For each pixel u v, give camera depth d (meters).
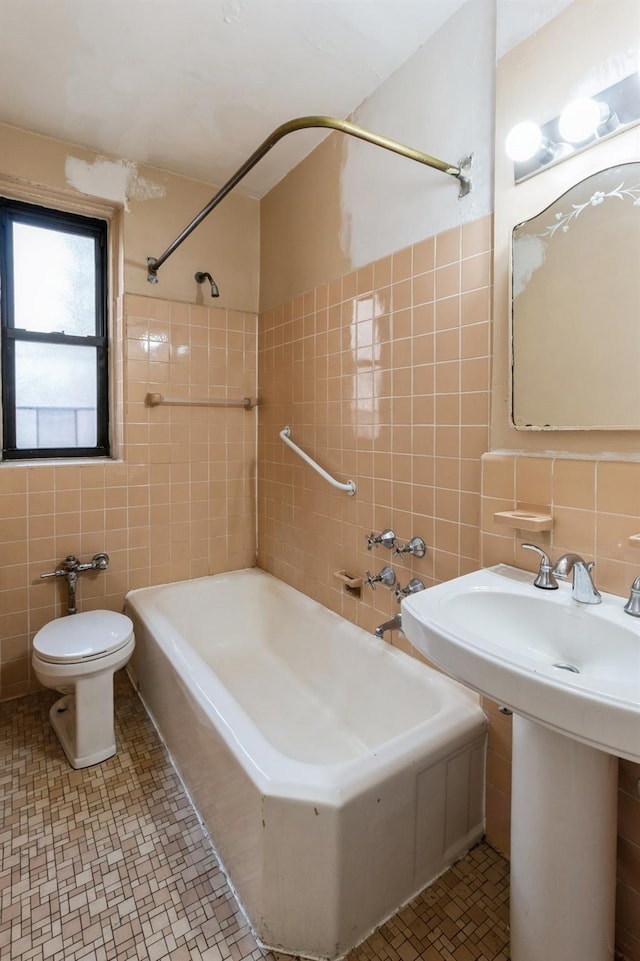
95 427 2.27
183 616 2.24
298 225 2.14
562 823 0.90
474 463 1.35
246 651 2.28
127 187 2.13
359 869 1.04
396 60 1.54
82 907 1.12
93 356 2.24
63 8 1.33
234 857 1.16
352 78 1.62
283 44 1.47
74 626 1.76
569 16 1.06
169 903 1.14
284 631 2.17
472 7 1.31
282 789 1.01
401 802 1.10
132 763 1.62
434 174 1.44
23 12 1.35
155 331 2.24
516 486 1.21
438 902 1.15
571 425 1.10
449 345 1.41
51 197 2.03
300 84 1.65
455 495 1.42
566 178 1.08
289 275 2.23
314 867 1.00
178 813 1.41
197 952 1.03
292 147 2.02
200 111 1.80
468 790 1.28
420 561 1.55
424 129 1.47
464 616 1.05
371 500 1.75
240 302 2.48
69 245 2.17
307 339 2.10
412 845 1.15
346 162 1.82
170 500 2.35
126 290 2.15
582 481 1.08
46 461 2.11
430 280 1.47
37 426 2.13
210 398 2.42
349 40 1.45
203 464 2.43
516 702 0.75
